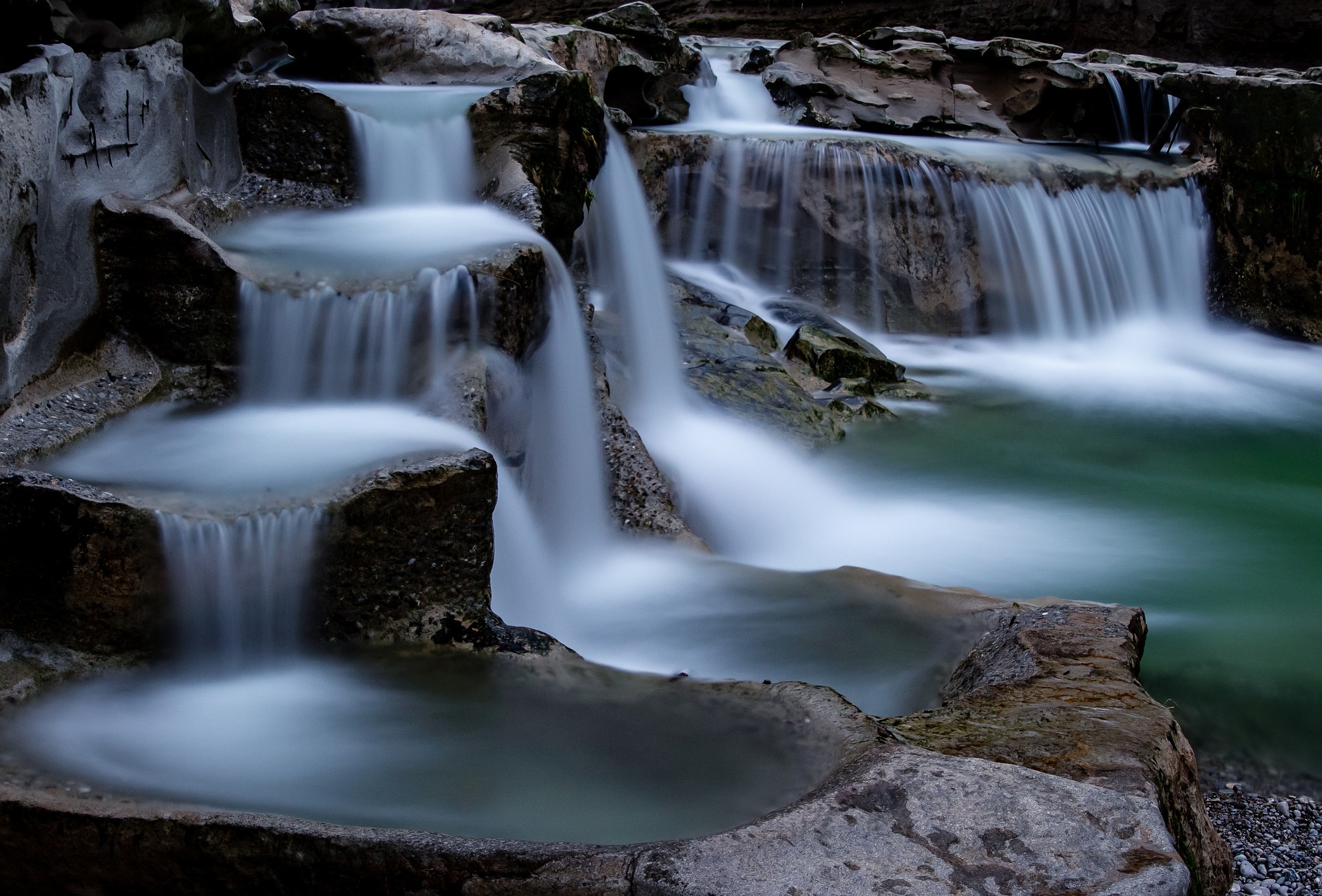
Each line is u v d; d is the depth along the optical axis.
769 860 3.26
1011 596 7.30
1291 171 13.55
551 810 3.85
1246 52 18.89
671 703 4.53
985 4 19.77
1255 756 5.71
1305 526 8.63
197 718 4.45
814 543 8.12
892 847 3.33
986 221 13.01
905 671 5.39
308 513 4.82
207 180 7.73
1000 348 12.95
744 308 11.73
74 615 4.70
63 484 4.74
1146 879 3.21
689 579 6.31
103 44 6.62
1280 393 12.02
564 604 6.13
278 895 3.52
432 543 4.98
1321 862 4.84
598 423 7.50
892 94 15.02
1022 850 3.33
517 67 8.91
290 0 8.97
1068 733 4.07
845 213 12.75
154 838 3.60
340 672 4.80
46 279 5.90
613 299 10.01
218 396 6.35
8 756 4.09
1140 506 8.98
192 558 4.73
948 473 9.48
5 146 5.46
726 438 8.97
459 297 6.40
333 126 8.09
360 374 6.37
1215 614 7.05
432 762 4.15
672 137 12.65
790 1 20.14
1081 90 15.26
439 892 3.36
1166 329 13.70
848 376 11.09
